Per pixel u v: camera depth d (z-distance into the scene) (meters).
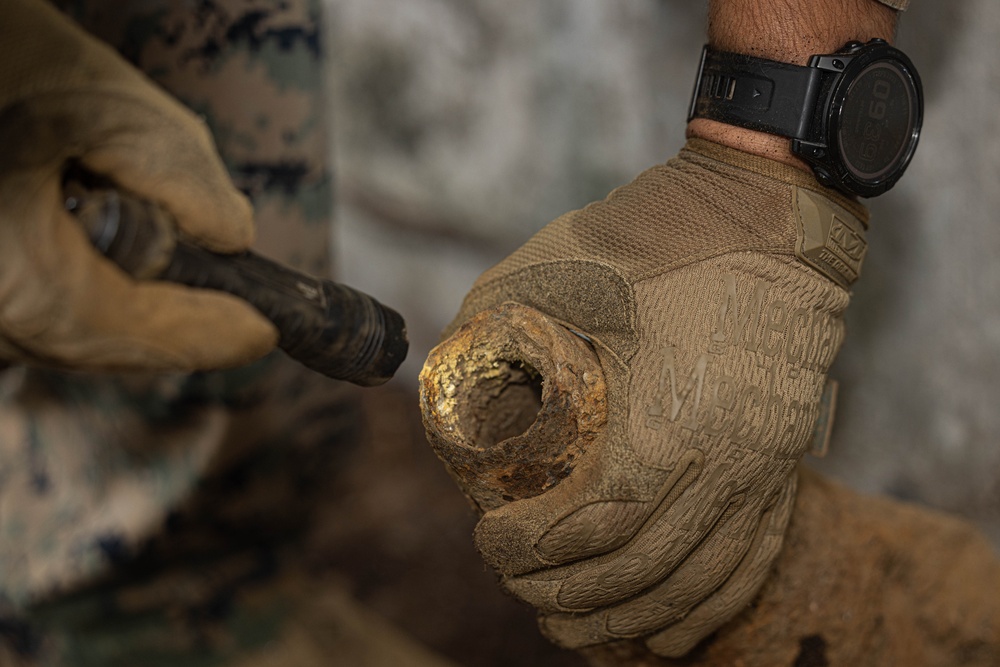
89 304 0.58
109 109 0.59
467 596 1.16
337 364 0.64
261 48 0.88
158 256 0.59
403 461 1.40
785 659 0.72
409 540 1.26
